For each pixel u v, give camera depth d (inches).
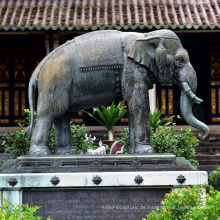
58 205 287.9
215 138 745.0
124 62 299.4
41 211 287.9
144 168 290.4
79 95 302.2
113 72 299.3
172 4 813.9
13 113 900.0
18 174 286.5
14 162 297.7
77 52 299.1
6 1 817.5
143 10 792.9
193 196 262.2
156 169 290.5
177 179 286.2
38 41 889.5
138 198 289.1
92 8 802.8
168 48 302.5
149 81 305.4
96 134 764.0
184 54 303.9
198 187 269.4
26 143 435.8
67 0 820.0
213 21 776.9
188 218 255.3
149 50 301.1
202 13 796.0
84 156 292.0
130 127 307.9
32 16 783.7
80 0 821.2
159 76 305.3
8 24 765.9
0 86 898.7
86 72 297.6
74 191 288.2
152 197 289.3
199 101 305.6
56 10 797.2
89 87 300.0
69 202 288.0
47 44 781.3
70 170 290.0
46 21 768.9
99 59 297.1
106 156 292.4
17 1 817.5
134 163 291.7
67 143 316.8
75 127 441.7
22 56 898.7
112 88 302.4
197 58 912.9
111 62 297.3
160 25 764.0
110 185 286.0
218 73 911.0
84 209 287.9
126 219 288.2
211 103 909.8
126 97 301.7
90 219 287.4
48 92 298.8
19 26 759.7
